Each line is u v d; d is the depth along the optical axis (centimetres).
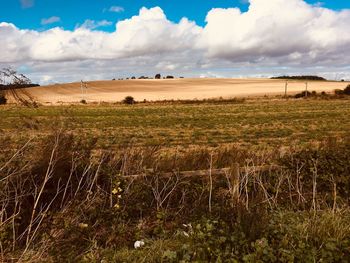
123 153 866
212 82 14862
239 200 741
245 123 3556
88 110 5644
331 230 632
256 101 7644
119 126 3438
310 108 5400
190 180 846
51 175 682
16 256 579
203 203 779
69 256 592
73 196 710
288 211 770
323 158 938
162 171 844
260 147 2123
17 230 626
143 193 770
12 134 739
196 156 1009
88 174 746
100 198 732
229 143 2314
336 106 5700
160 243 629
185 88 12925
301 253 560
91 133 2856
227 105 6669
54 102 8556
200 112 5091
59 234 628
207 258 566
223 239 587
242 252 577
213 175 872
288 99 8062
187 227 697
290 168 918
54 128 790
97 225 683
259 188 855
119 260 584
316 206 801
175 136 2662
